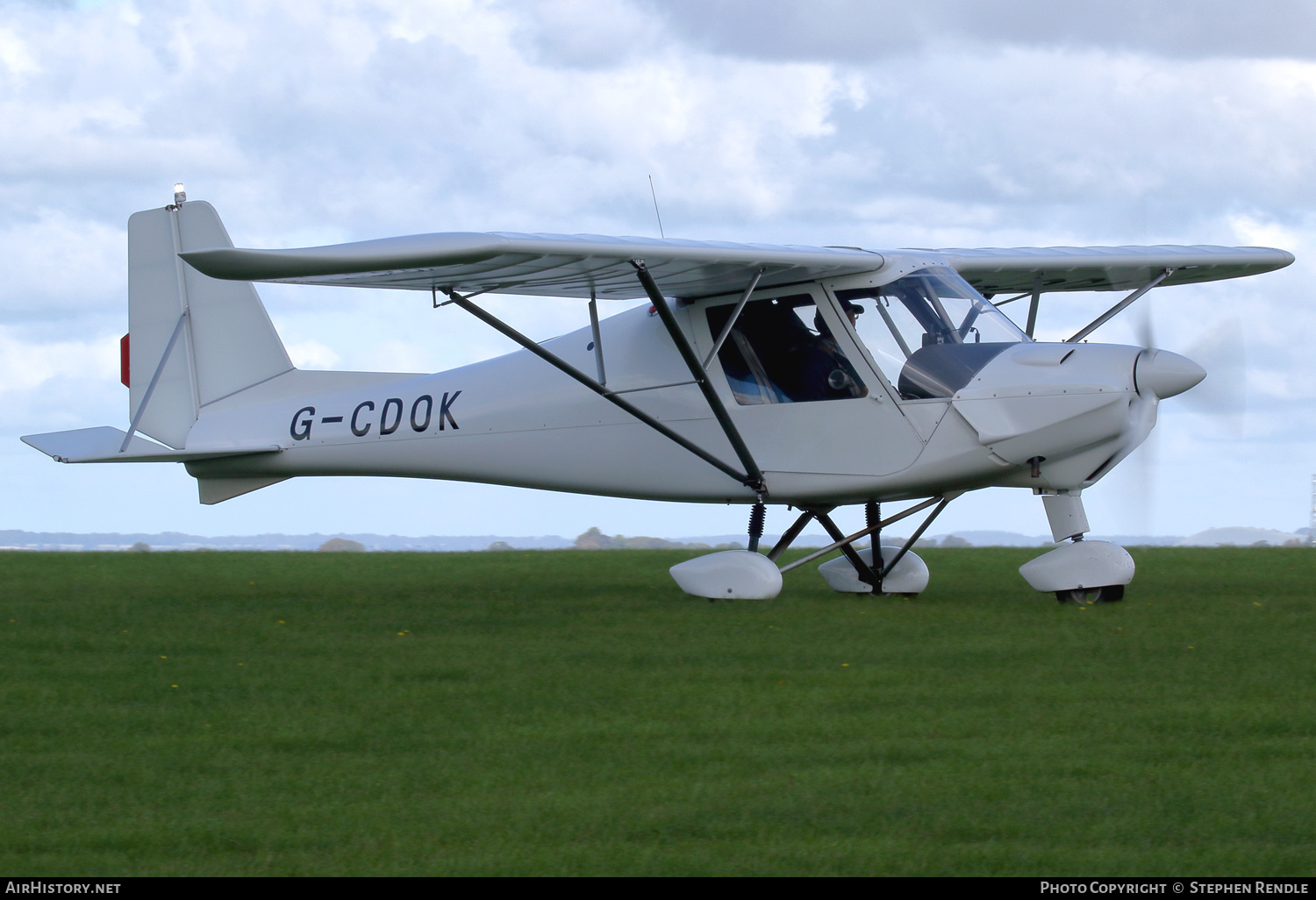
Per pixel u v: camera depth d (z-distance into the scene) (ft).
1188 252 117.29
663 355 100.32
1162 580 105.40
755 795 43.09
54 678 63.72
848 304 92.17
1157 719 52.19
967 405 87.45
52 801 43.21
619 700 57.26
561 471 106.63
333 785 44.65
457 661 67.67
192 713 55.52
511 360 110.73
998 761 46.52
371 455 116.98
